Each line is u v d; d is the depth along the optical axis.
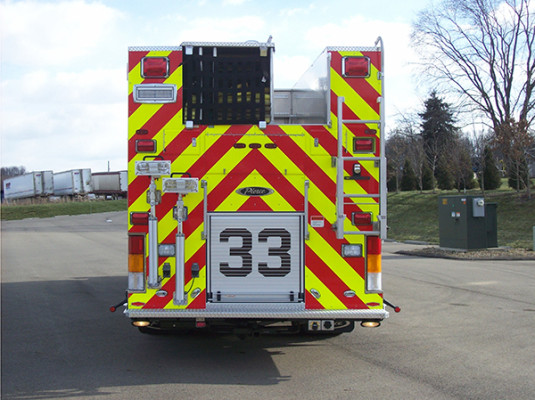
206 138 5.47
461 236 17.59
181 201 5.28
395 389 5.09
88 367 5.86
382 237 5.32
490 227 17.77
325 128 5.49
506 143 26.67
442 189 38.81
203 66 5.49
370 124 5.47
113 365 5.93
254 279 5.47
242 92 5.51
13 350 6.57
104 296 10.29
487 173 34.09
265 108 5.54
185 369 5.77
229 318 5.47
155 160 5.35
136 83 5.46
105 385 5.24
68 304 9.51
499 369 5.73
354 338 7.14
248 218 5.47
